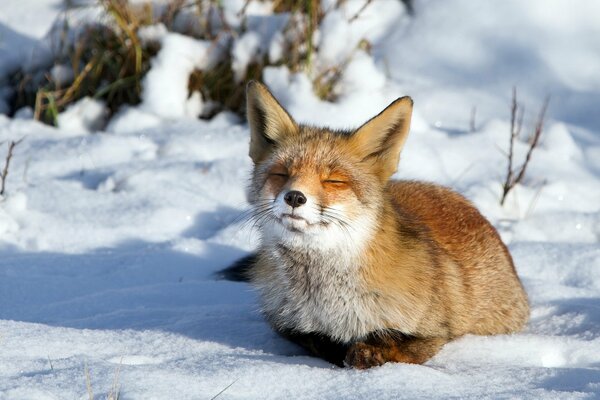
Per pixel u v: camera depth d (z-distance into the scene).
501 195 13.48
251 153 8.59
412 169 13.94
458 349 8.14
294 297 8.03
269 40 16.34
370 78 16.11
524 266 11.34
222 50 16.50
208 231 12.25
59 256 11.02
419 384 6.69
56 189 13.04
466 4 18.11
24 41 18.09
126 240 11.73
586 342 8.29
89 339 7.66
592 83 17.05
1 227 11.63
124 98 16.62
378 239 7.87
